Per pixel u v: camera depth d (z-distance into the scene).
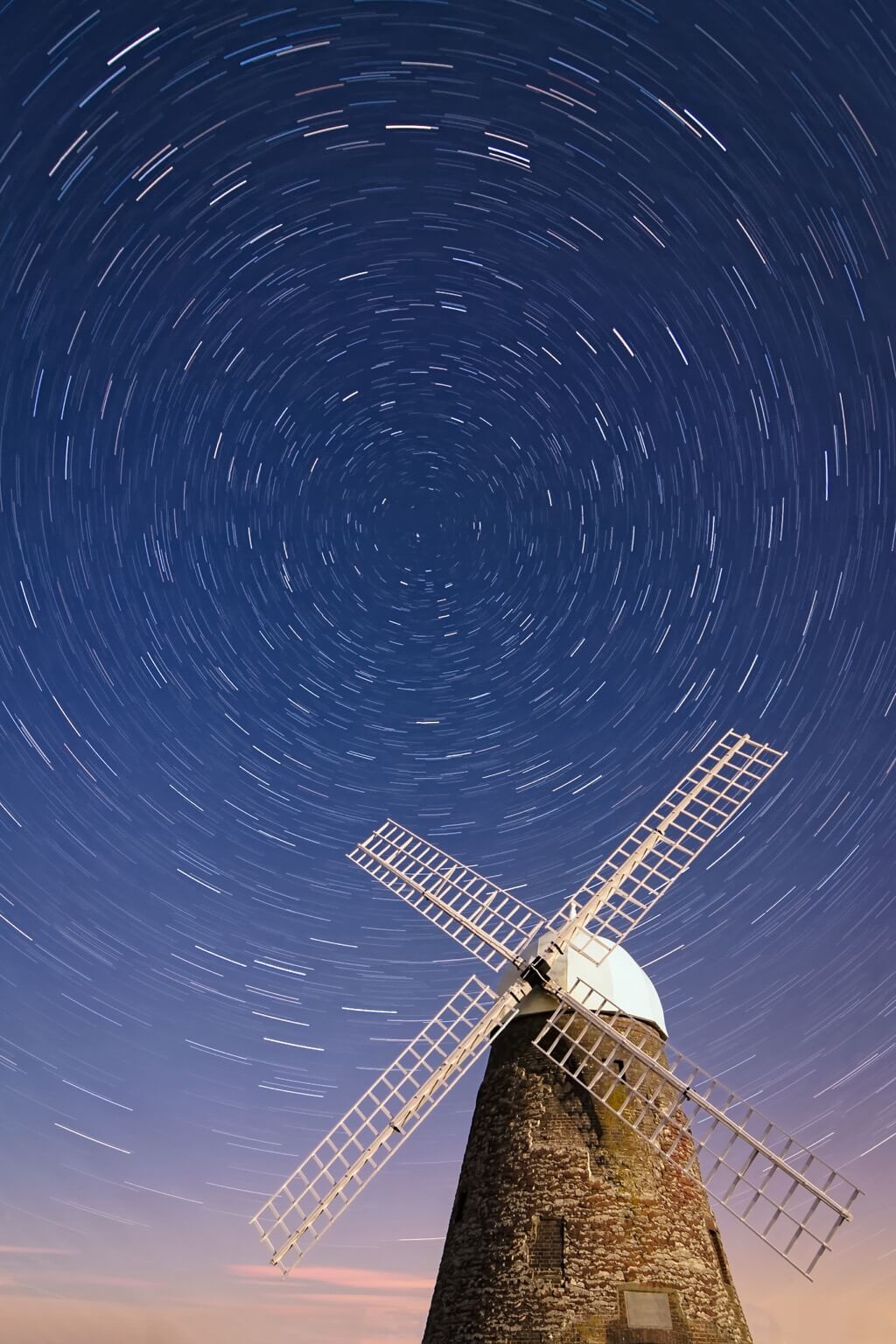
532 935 16.17
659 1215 13.16
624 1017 14.77
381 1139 15.04
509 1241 13.04
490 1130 14.31
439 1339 12.90
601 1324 12.20
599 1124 13.78
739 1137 13.90
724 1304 13.01
